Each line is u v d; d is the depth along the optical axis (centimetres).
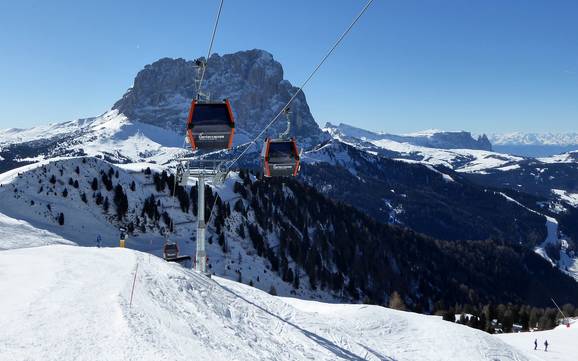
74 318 1656
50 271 2388
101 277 2423
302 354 2380
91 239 11850
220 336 2052
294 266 16488
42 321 1580
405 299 19412
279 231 17712
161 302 2275
